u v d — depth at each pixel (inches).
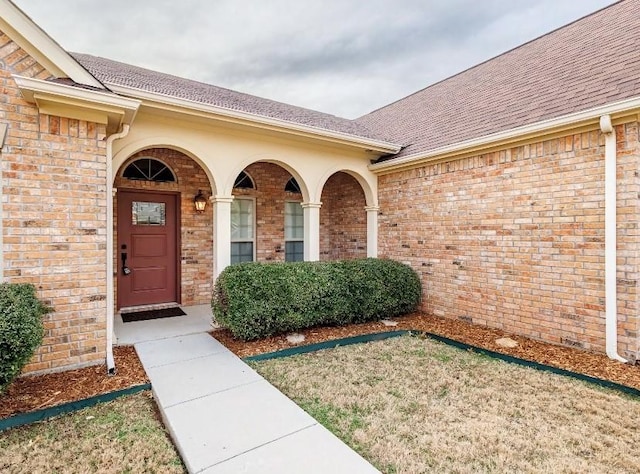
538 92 235.6
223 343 200.5
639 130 166.4
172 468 97.3
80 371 156.1
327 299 226.5
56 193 152.8
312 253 273.1
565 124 180.9
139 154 268.1
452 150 237.5
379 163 293.3
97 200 162.1
